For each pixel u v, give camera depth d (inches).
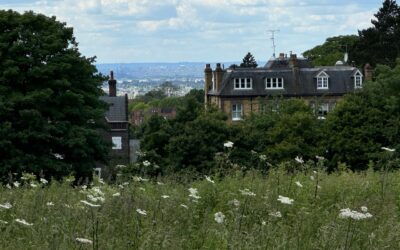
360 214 314.7
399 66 2506.2
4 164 1625.2
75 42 1937.7
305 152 2260.1
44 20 1875.0
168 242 328.2
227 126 2042.3
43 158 1660.9
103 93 2020.2
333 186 516.7
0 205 399.2
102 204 402.3
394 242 343.0
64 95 1787.6
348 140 2272.4
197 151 1967.3
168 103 6717.5
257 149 2102.6
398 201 478.3
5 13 1850.4
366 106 2297.0
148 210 415.2
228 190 517.3
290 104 2586.1
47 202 439.8
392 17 4921.3
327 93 3860.7
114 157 1939.0
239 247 325.7
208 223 389.7
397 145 2154.3
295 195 494.3
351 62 4965.6
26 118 1681.8
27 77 1784.0
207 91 4067.4
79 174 1753.2
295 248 336.8
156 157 1978.3
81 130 1764.3
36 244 329.1
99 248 322.0
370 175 573.6
